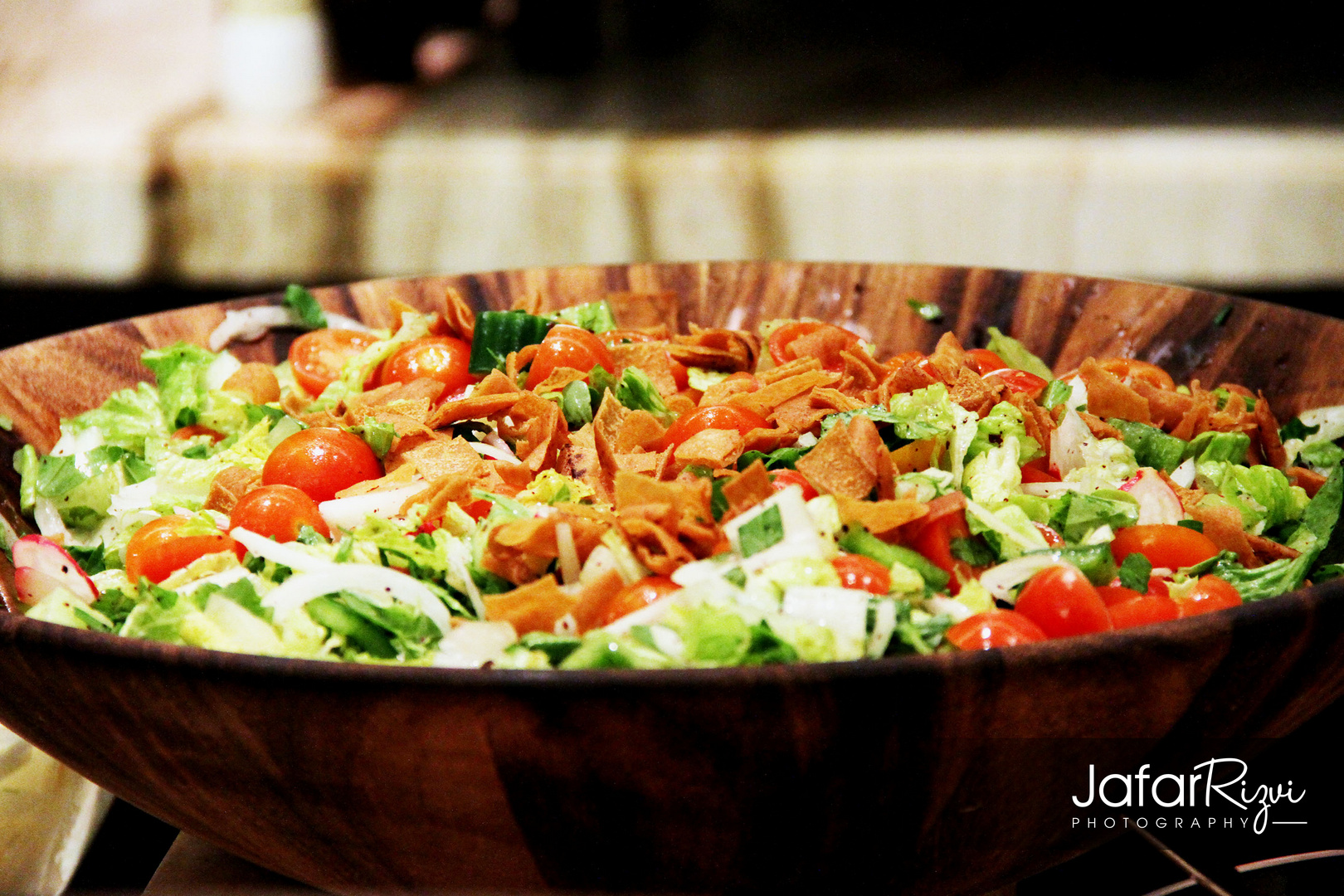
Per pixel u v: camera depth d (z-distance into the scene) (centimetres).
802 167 100
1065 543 59
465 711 49
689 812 50
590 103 129
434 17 141
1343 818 61
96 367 69
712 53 145
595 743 49
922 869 52
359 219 105
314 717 49
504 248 104
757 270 76
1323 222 98
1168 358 71
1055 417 63
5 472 65
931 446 61
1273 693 51
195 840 60
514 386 63
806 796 50
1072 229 100
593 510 56
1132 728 50
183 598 55
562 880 51
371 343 71
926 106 123
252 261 107
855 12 141
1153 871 60
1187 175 98
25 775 62
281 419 65
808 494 58
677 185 101
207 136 110
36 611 56
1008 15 136
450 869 52
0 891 61
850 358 66
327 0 131
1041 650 49
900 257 102
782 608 53
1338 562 60
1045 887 60
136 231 108
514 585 56
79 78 127
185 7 133
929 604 54
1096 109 118
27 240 108
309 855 52
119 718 51
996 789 51
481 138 111
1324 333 67
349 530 58
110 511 63
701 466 59
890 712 49
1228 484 63
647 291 76
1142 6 131
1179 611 56
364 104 126
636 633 52
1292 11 129
